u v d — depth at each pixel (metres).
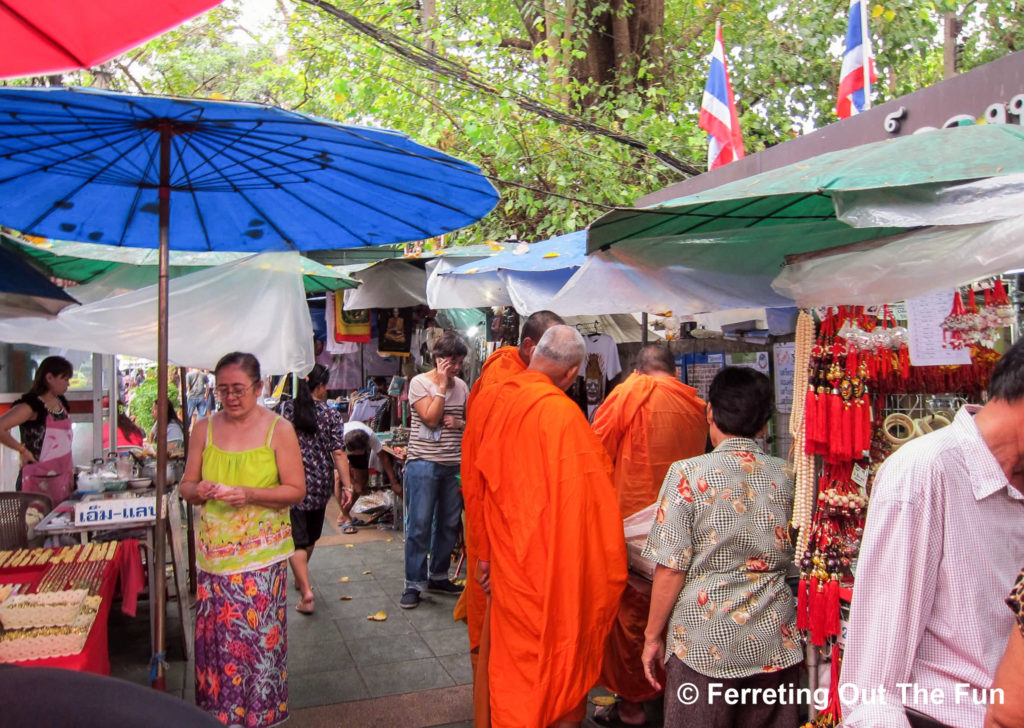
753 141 10.66
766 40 10.98
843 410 2.56
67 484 5.71
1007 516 1.70
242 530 3.42
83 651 2.61
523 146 8.95
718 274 3.21
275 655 3.48
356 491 8.28
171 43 13.74
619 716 3.75
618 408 3.96
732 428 2.75
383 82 9.06
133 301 3.93
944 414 2.74
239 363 3.46
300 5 9.67
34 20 1.93
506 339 6.91
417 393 5.51
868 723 1.64
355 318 8.34
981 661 1.66
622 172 9.36
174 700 1.29
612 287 3.44
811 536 2.66
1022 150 2.09
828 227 2.85
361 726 3.72
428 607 5.46
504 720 2.85
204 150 2.81
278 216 3.62
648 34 10.70
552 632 2.84
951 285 2.02
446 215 3.48
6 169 3.02
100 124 2.47
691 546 2.67
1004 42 10.89
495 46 9.88
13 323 3.68
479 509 3.33
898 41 10.20
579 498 2.89
